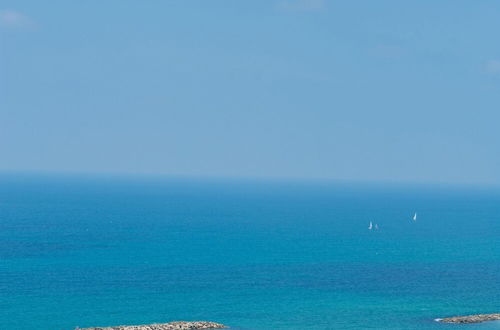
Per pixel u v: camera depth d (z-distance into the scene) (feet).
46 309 411.95
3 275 513.04
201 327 373.61
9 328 371.76
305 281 511.40
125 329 360.69
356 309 426.92
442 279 531.09
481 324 395.34
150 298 444.55
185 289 473.67
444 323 396.78
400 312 422.00
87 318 393.09
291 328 380.78
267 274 538.47
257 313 411.75
